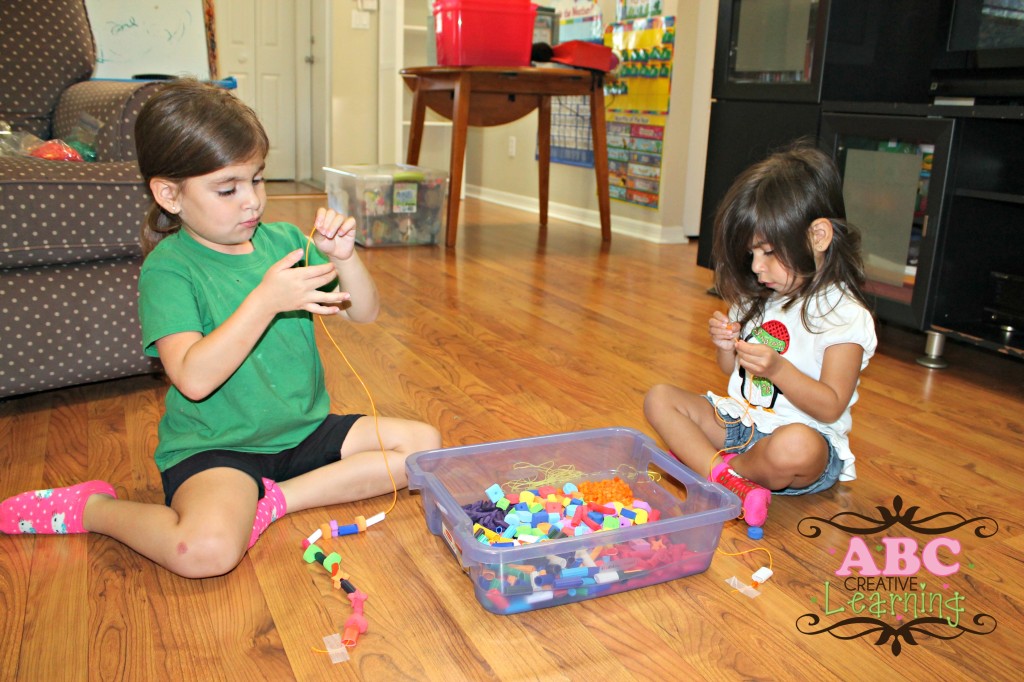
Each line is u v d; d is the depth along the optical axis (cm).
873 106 219
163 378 186
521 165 488
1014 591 112
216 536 105
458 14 335
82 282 164
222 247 118
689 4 360
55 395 176
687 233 404
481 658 94
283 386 123
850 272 127
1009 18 224
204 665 92
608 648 97
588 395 182
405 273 303
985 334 205
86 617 100
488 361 204
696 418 143
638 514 119
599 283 296
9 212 151
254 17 559
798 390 121
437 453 126
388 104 513
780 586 111
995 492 142
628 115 398
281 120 586
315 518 125
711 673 93
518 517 117
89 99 201
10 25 218
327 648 95
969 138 200
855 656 97
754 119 264
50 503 117
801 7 241
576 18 435
